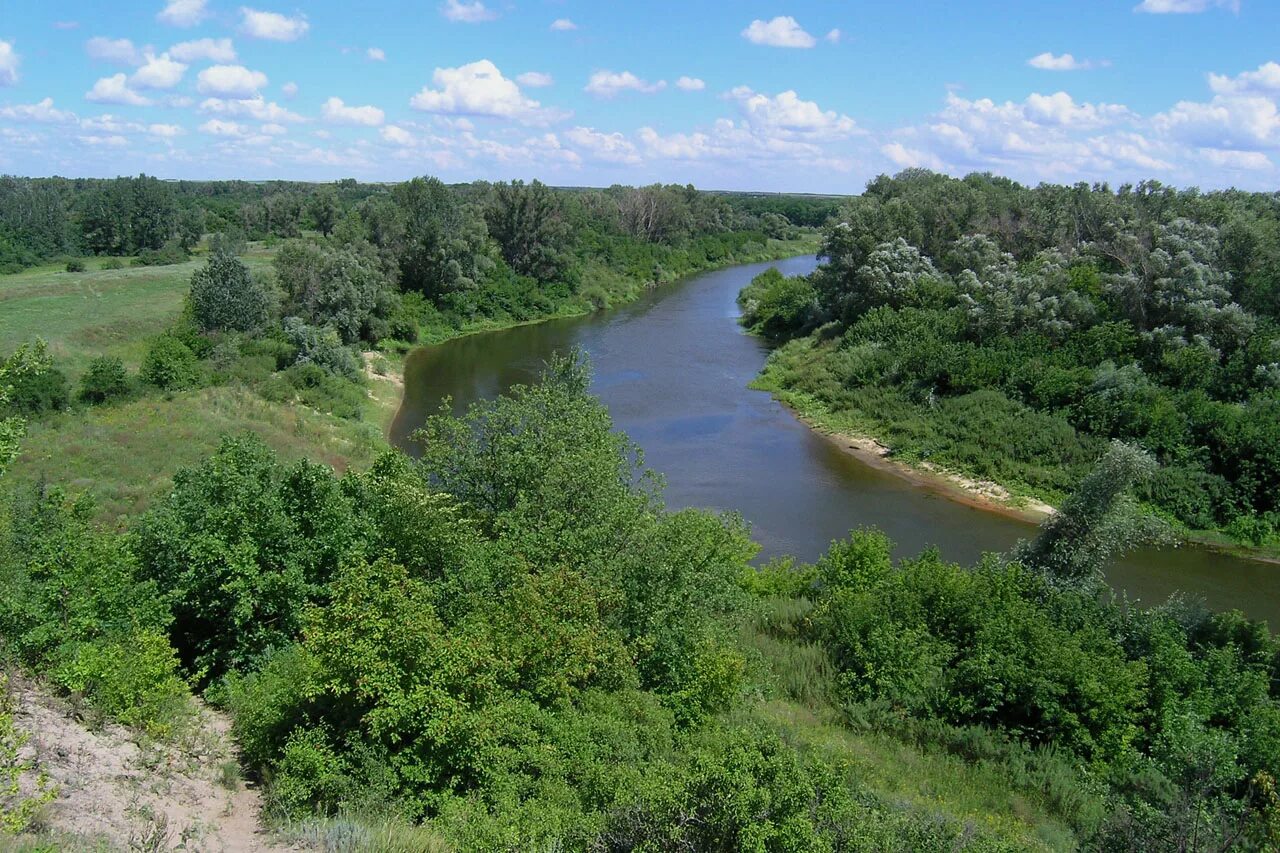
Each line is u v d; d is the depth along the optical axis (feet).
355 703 37.47
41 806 27.09
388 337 214.90
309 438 129.18
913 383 155.22
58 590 44.45
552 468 58.80
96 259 329.93
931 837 34.65
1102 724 54.24
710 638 51.55
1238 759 49.34
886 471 133.39
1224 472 115.65
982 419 136.87
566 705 41.37
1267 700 55.26
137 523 56.95
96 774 32.35
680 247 382.42
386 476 57.67
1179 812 39.73
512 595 44.32
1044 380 137.18
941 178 253.65
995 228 206.39
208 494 51.21
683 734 44.11
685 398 171.83
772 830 28.22
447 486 62.49
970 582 66.39
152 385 143.64
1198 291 136.98
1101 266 169.78
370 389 171.83
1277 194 217.77
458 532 48.70
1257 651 61.36
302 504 51.42
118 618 45.19
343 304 195.21
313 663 36.58
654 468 132.46
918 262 198.18
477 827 31.58
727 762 31.01
